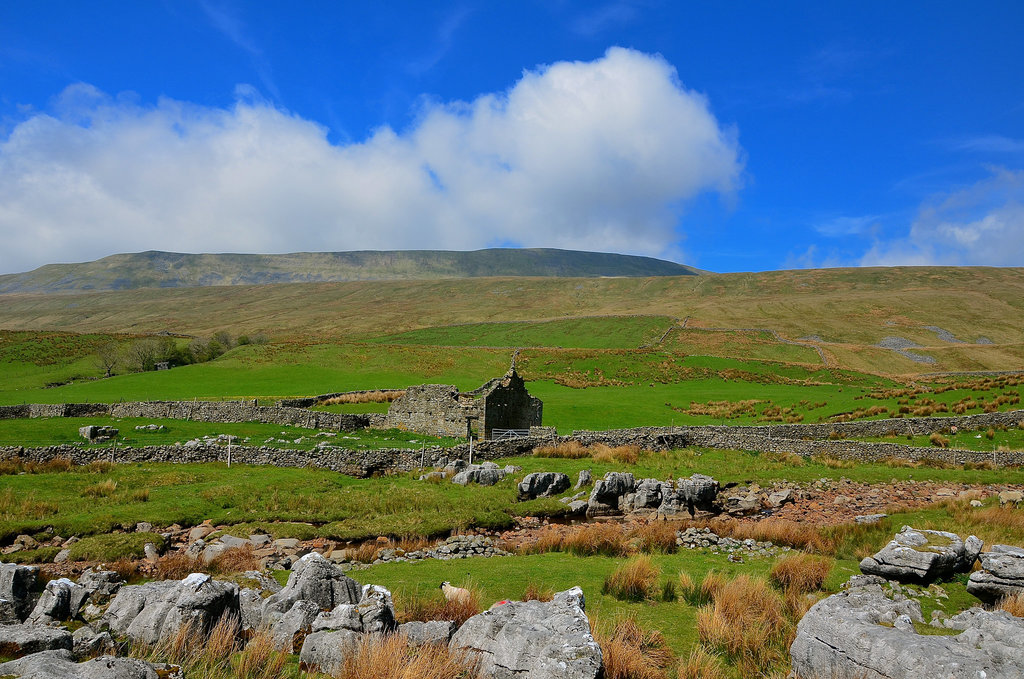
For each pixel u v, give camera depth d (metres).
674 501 29.12
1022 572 13.59
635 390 86.25
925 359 144.88
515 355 115.19
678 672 10.43
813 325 194.25
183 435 41.53
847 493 32.81
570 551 20.91
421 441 43.34
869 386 97.31
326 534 23.59
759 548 21.19
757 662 11.03
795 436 46.00
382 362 104.44
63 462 32.50
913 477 35.41
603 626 11.35
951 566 15.66
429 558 20.59
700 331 171.00
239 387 78.94
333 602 11.88
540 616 10.09
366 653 9.27
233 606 10.77
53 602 10.91
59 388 77.19
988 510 24.20
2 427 42.69
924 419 47.41
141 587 11.14
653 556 19.72
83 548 20.61
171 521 24.33
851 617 10.39
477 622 10.27
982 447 42.78
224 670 9.12
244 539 22.69
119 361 109.88
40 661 7.85
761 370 109.56
